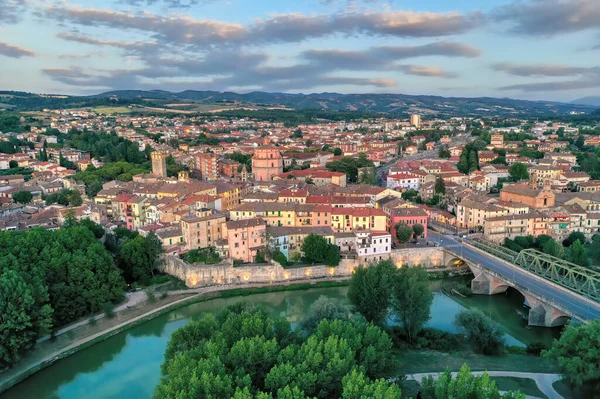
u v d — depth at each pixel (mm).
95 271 160375
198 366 90688
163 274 190125
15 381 122750
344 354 97062
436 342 133750
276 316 160875
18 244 155000
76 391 119625
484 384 81625
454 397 81625
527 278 166250
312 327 126500
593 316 128750
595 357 94250
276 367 91438
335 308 129875
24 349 133500
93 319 153000
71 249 164625
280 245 193750
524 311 161625
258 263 190125
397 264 198875
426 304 136375
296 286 182000
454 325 143875
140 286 179375
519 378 109625
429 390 88000
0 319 124062
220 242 193625
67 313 149750
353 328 108062
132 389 119688
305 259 194500
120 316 157125
